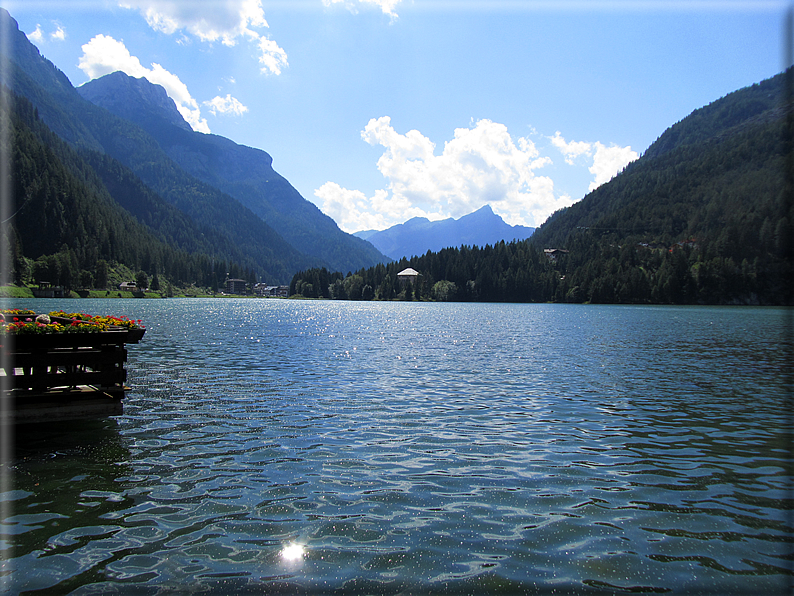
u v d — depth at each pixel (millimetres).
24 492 9984
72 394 14242
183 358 29625
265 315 94625
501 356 34156
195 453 12477
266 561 7648
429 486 10719
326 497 10023
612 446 13859
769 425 16328
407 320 84750
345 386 21859
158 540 8211
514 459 12602
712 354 37094
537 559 7887
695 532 8906
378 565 7605
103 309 101188
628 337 51844
